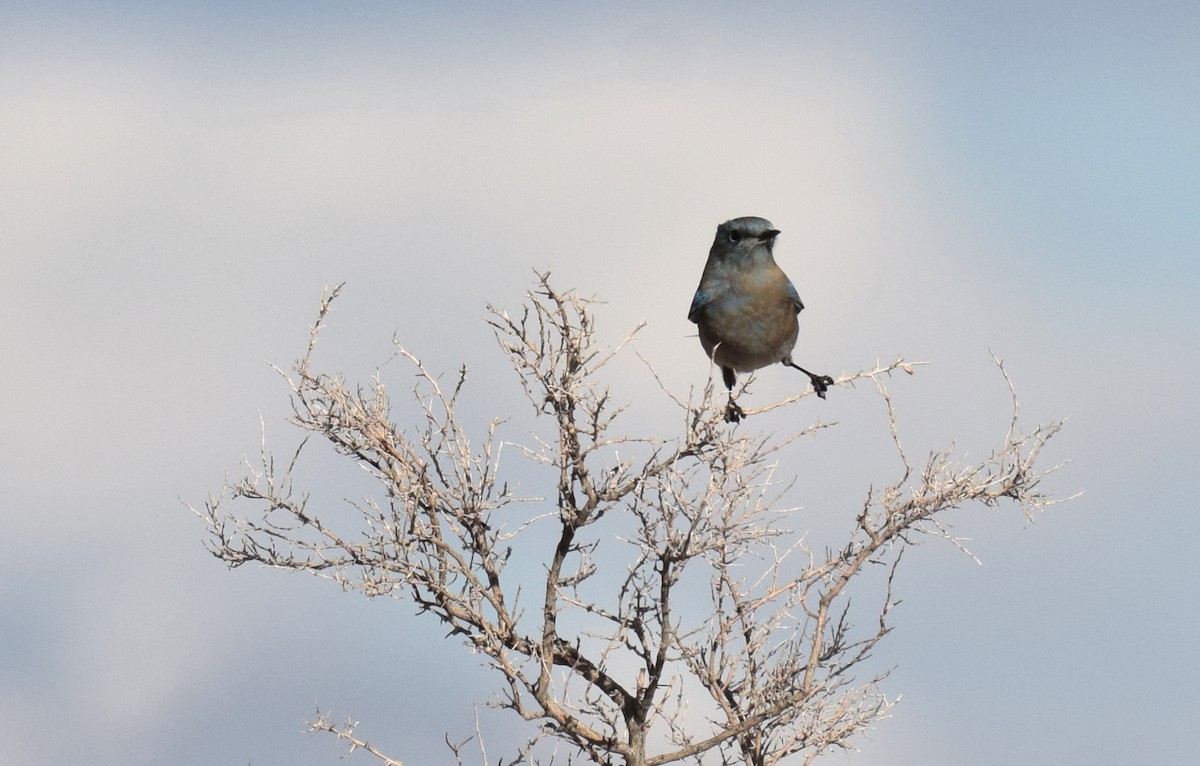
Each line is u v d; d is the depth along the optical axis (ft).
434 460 39.78
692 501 38.29
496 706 39.63
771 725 40.93
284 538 39.65
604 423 39.37
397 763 38.78
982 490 38.83
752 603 40.37
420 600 39.70
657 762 40.11
